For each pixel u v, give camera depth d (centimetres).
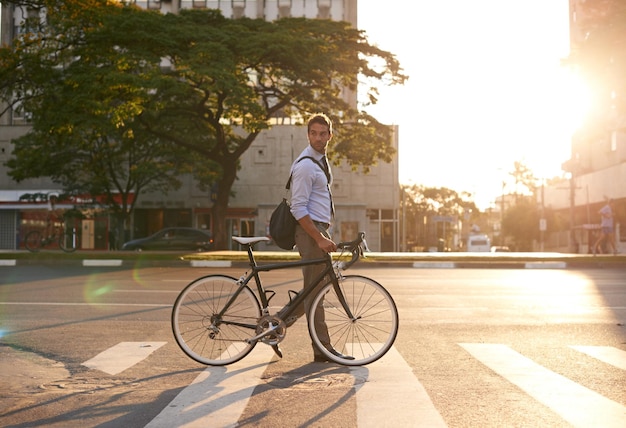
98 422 429
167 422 425
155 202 5000
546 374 571
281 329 613
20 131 5103
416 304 1082
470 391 509
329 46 2884
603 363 619
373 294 615
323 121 625
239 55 2700
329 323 618
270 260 2238
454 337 768
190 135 3716
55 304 1061
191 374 572
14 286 1374
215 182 4309
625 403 471
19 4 2797
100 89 2525
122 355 656
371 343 614
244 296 614
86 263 2283
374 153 3019
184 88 2514
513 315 953
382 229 5147
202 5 5866
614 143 5016
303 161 618
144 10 2855
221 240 3033
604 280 1581
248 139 3014
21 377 563
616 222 4453
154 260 2252
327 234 628
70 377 563
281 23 2936
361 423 420
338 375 566
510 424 418
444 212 8475
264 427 413
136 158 4225
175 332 612
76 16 2712
